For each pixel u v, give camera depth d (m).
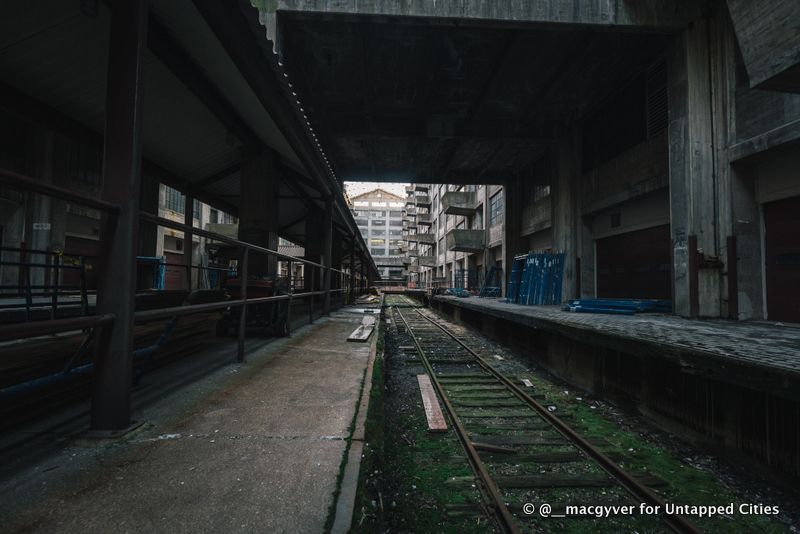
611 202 12.84
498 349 10.73
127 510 1.64
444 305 22.17
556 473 3.56
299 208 16.78
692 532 2.68
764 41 5.84
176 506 1.68
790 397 3.29
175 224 2.93
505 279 21.50
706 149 8.66
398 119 14.95
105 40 5.41
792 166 7.48
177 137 8.61
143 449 2.22
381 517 2.34
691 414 4.53
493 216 26.72
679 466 3.87
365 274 41.81
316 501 1.75
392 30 10.04
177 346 4.56
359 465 2.11
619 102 12.84
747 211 8.20
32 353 2.88
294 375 3.97
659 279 11.12
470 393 6.18
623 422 5.13
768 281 8.02
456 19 9.00
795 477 3.39
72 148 11.20
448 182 21.39
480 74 11.96
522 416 5.10
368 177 21.03
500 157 18.52
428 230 59.59
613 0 9.00
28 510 1.62
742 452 3.91
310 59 11.29
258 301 4.91
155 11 4.84
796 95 7.00
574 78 12.00
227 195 13.55
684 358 4.45
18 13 4.69
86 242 13.04
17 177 1.57
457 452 3.95
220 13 4.26
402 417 4.99
